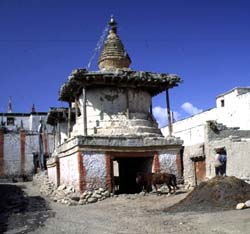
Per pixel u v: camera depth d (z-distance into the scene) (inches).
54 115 1524.4
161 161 964.0
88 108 1023.6
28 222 640.4
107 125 996.6
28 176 1915.6
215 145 938.1
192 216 589.0
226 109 1416.1
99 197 875.4
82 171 884.0
